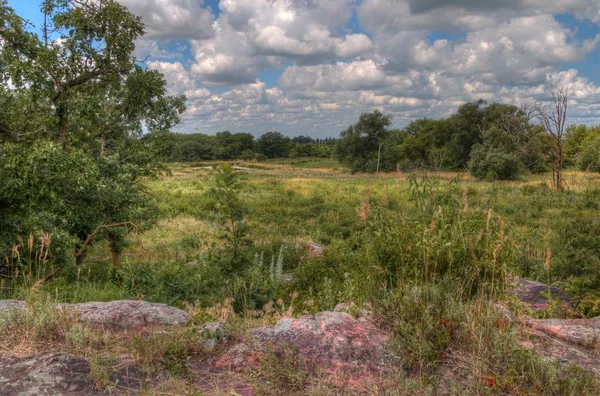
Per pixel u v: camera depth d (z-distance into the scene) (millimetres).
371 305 3496
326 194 34812
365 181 50219
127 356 2982
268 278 7230
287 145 165750
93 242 12281
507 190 32656
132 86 13328
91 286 7965
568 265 8758
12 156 8375
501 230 3545
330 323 3340
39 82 10617
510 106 75375
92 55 12117
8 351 2947
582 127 78750
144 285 7051
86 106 11891
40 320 3152
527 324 3506
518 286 3666
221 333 3289
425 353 2902
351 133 79688
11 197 8336
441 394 2672
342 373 2811
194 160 135875
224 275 6938
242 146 159625
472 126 73688
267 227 20703
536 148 42562
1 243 7781
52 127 11750
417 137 85812
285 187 40750
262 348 3078
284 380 2764
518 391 2637
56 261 8820
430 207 4156
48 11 11812
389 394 2623
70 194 10156
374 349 3029
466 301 3488
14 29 10883
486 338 2979
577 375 2721
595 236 11750
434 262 3578
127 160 13969
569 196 28391
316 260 7633
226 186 7445
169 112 14742
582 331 3492
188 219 23203
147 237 18766
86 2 12242
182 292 6504
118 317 3496
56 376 2684
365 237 4133
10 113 10031
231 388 2721
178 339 3123
